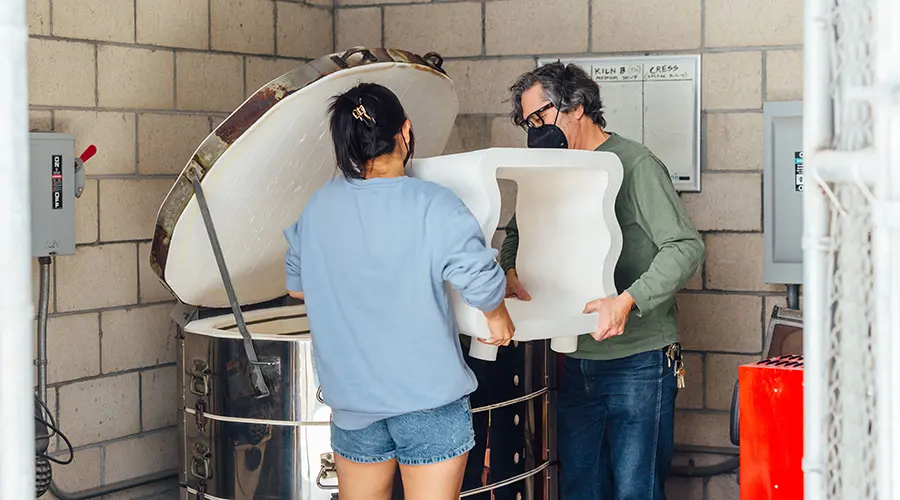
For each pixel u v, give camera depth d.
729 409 3.30
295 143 2.37
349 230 1.97
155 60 3.06
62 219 2.68
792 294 3.16
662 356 2.54
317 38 3.68
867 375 1.09
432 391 1.96
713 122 3.27
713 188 3.28
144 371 3.08
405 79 2.47
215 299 2.73
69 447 2.69
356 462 2.11
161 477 3.12
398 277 1.93
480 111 3.55
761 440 2.25
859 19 1.07
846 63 1.12
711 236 3.29
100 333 2.95
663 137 3.30
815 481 1.21
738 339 3.28
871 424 1.10
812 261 1.20
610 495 2.73
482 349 2.27
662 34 3.30
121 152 2.97
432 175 2.13
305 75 2.25
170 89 3.11
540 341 2.73
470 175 2.02
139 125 3.02
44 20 2.74
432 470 2.02
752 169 3.23
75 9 2.82
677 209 2.37
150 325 3.09
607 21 3.36
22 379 1.04
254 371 2.46
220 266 2.39
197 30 3.19
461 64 3.56
